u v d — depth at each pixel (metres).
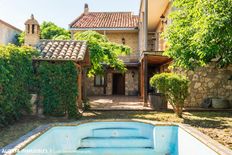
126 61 22.91
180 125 6.89
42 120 8.94
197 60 9.43
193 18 8.18
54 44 11.50
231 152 4.32
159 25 20.77
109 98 19.23
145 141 7.22
